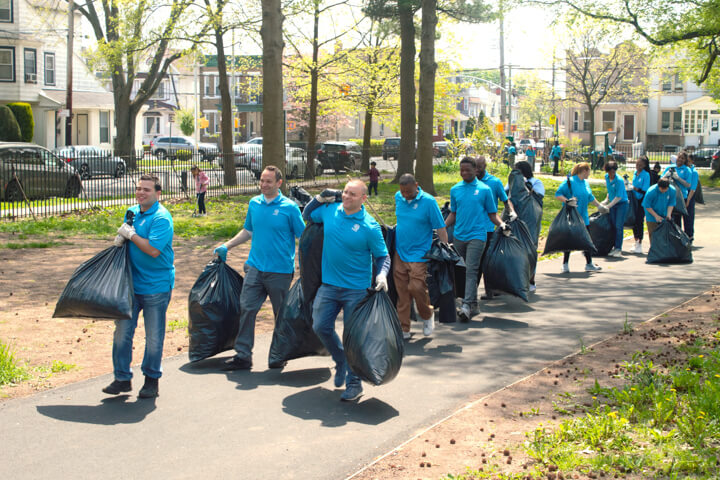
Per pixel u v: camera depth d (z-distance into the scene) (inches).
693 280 442.0
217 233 665.6
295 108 2253.9
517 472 177.6
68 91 1444.4
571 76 2212.1
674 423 205.3
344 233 241.1
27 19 1708.9
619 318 346.9
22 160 841.5
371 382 226.7
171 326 335.9
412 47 1137.4
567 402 227.9
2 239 624.7
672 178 557.3
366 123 1546.5
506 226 357.7
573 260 526.3
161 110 2797.7
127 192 1000.2
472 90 3695.9
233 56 1947.6
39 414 222.5
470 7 1119.6
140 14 1171.3
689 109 2544.3
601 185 1248.8
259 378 263.6
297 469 183.8
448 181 1289.4
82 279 229.8
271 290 274.4
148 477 178.9
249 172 1186.0
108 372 267.4
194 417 221.5
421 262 311.0
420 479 176.6
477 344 306.7
